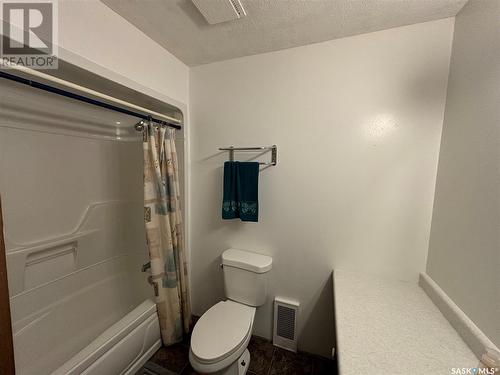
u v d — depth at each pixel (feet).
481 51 2.81
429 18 3.65
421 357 2.47
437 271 3.62
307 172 4.67
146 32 4.18
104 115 5.52
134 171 6.27
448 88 3.63
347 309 3.32
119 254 6.03
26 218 4.26
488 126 2.59
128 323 4.27
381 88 4.05
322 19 3.70
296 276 4.97
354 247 4.48
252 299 4.85
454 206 3.23
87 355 3.49
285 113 4.73
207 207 5.66
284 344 5.16
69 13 3.04
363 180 4.29
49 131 4.56
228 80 5.16
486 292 2.46
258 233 5.21
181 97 5.31
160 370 4.57
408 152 3.98
